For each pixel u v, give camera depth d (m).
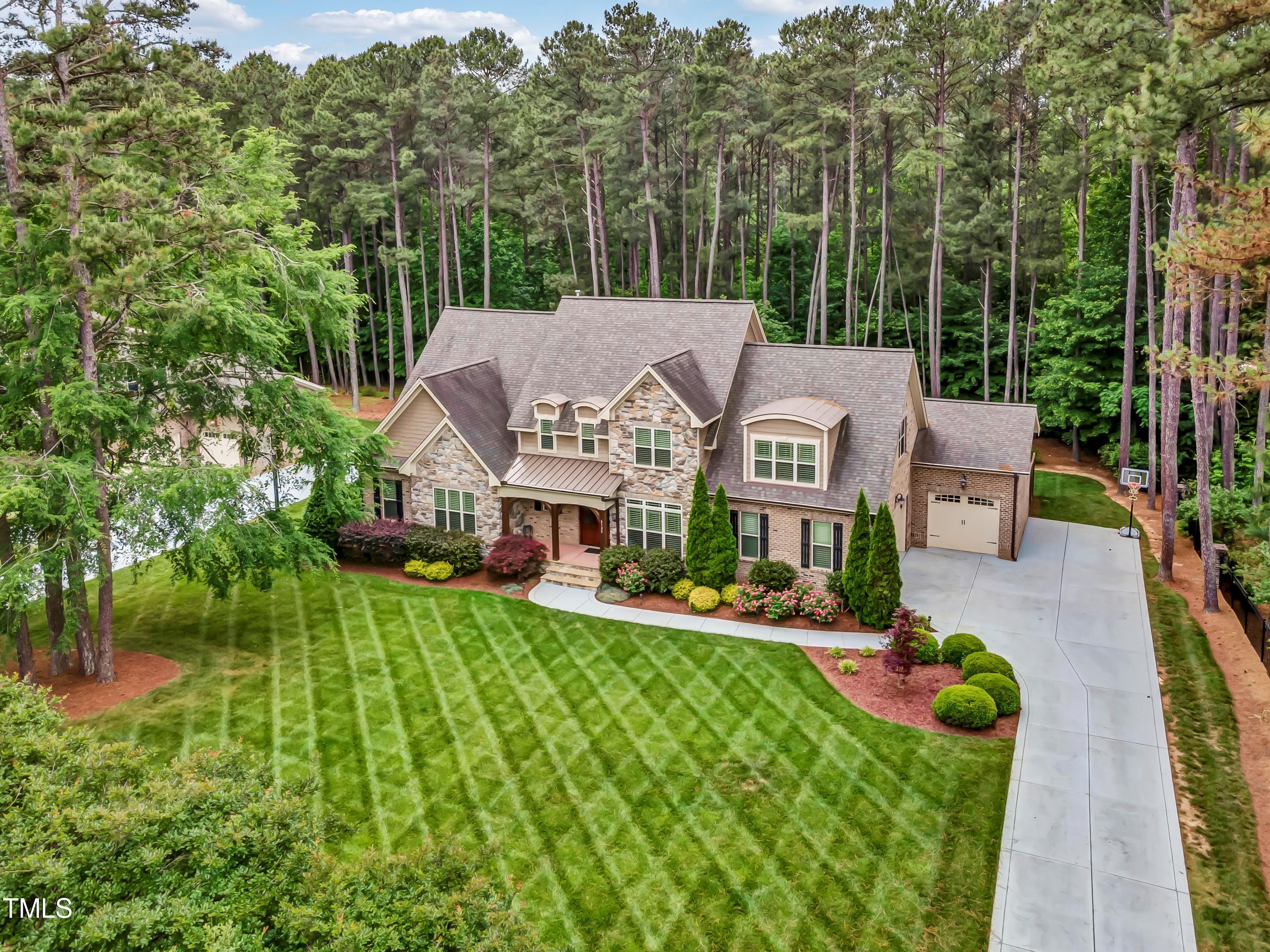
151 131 21.67
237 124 59.28
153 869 10.90
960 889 15.88
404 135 59.78
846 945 14.67
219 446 40.62
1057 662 24.44
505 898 12.34
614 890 15.95
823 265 53.31
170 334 21.67
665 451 29.75
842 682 23.33
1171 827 17.50
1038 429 34.47
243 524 24.11
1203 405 26.89
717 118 54.75
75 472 19.98
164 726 21.22
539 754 20.16
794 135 53.19
